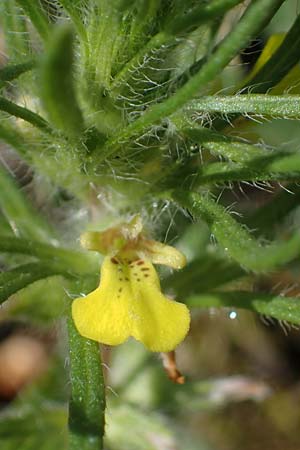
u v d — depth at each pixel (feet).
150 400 0.36
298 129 0.37
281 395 0.40
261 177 0.26
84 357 0.26
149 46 0.26
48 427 0.35
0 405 0.40
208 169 0.26
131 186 0.29
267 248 0.24
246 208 0.36
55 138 0.26
